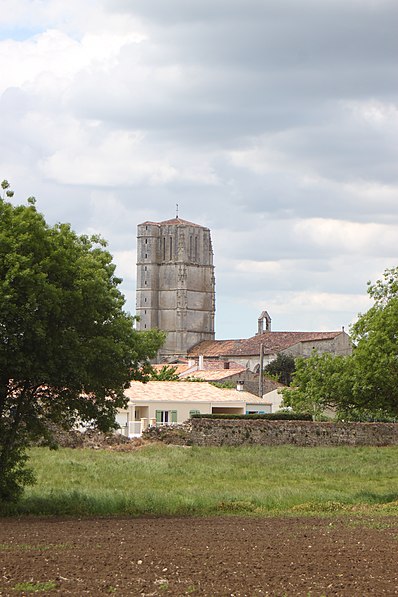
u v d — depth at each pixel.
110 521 53.62
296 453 117.31
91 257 63.38
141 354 63.53
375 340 74.56
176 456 106.62
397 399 75.81
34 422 61.28
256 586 33.34
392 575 35.69
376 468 97.44
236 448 124.19
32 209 59.03
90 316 59.72
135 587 32.94
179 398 160.62
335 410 81.56
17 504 58.75
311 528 50.41
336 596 31.88
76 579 34.19
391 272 78.31
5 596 31.23
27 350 57.34
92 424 65.38
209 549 41.28
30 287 55.84
